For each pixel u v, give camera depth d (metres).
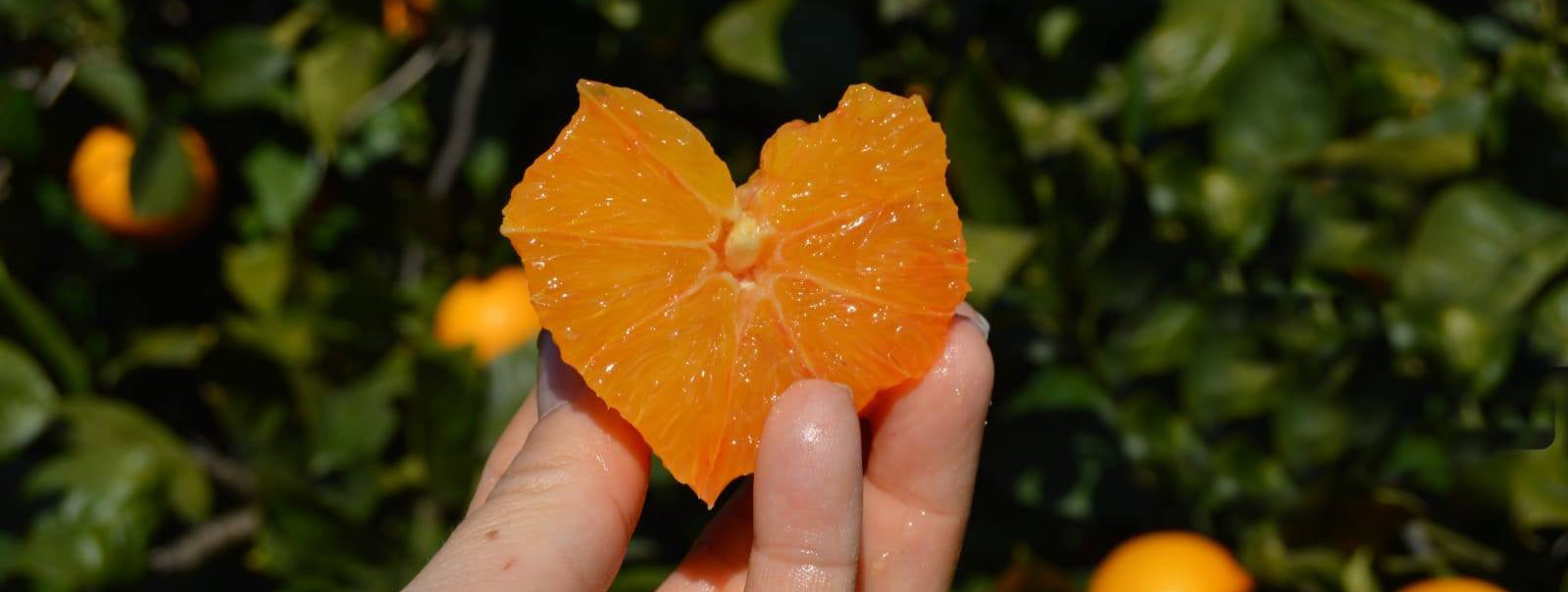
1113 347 0.45
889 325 0.35
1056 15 0.48
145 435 0.49
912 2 0.50
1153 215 0.44
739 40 0.48
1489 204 0.43
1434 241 0.43
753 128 0.53
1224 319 0.45
